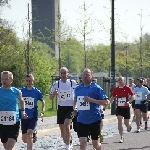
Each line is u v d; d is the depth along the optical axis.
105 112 33.09
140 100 21.52
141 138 18.75
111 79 30.80
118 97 17.62
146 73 86.06
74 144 16.67
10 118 10.88
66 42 38.69
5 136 11.02
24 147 15.89
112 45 30.95
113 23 30.97
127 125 17.97
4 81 10.90
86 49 43.41
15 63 45.09
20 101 11.12
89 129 11.11
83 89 11.12
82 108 11.00
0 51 43.00
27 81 13.49
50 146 16.20
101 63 59.94
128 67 59.00
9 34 43.94
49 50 86.69
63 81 14.50
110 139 18.36
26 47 39.97
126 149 15.26
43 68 54.22
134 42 63.94
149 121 27.78
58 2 38.97
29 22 38.12
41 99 13.59
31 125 13.27
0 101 10.88
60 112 14.52
